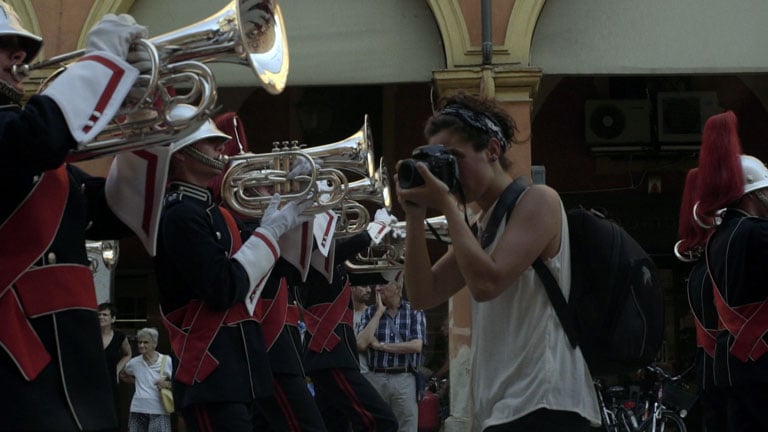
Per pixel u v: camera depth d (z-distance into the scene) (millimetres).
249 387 5414
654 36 12359
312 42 12422
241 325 5457
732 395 5172
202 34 3467
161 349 16312
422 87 16625
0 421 3219
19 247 3367
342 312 8492
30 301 3352
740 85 16578
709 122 5316
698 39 12352
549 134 16719
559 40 12383
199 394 5324
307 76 12391
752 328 4992
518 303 3799
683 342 16547
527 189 3846
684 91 16328
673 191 16641
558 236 3785
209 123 5367
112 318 10430
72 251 3512
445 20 12164
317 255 6867
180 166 5363
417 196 3703
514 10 12148
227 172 5840
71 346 3398
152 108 3406
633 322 3758
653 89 16516
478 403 3879
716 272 5141
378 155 16641
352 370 8461
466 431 11750
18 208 3377
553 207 3777
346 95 16734
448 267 4059
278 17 3965
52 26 12320
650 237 16672
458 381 11883
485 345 3863
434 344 14977
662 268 16703
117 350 10398
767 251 4949
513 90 12047
